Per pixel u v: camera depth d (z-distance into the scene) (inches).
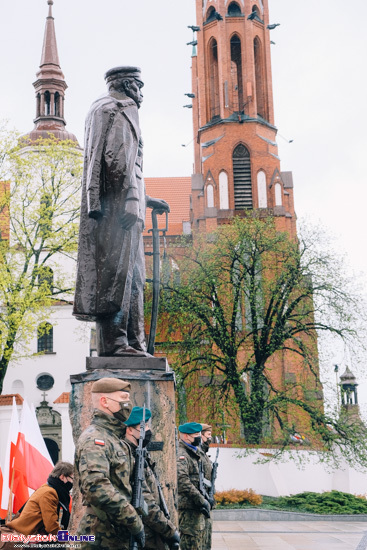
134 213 283.3
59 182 1652.3
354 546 810.2
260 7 2632.9
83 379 272.8
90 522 210.1
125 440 224.5
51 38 2576.3
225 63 2527.1
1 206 1598.2
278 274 1752.0
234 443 1734.7
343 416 1626.5
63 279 1636.3
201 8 2637.8
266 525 1217.4
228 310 1728.6
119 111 290.2
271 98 2573.8
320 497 1446.9
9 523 314.3
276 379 2121.1
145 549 226.4
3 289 1489.9
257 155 2464.3
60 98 2536.9
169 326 1748.3
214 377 1763.0
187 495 341.7
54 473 319.3
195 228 2445.9
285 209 2425.0
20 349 2246.6
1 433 1909.4
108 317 286.0
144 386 272.5
